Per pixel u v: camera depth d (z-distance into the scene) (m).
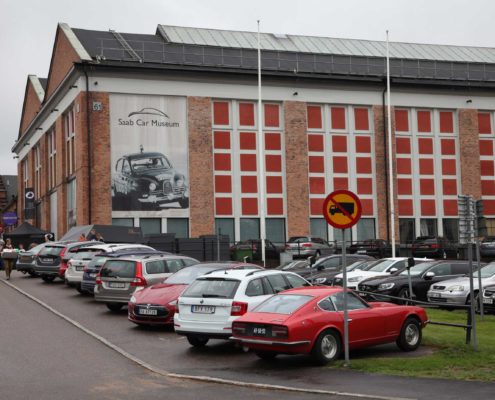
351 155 43.94
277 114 42.81
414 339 13.19
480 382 10.20
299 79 42.56
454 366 11.41
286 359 12.45
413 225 44.91
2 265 34.91
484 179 46.69
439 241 40.59
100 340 14.53
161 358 12.72
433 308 20.28
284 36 50.16
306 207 42.66
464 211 13.23
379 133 44.38
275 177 42.53
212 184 41.16
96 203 38.78
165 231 40.19
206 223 40.81
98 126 39.12
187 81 40.97
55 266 26.20
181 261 19.12
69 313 18.55
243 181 41.88
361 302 12.61
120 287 18.22
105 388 10.09
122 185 39.47
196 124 41.03
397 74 46.38
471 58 52.00
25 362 12.13
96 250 23.25
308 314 11.58
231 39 47.28
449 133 46.16
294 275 14.62
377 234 43.88
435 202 45.44
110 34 45.03
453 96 46.16
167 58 42.16
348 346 11.77
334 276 23.53
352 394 9.45
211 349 13.66
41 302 20.72
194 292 13.58
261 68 42.50
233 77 41.66
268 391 9.85
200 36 46.38
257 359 12.55
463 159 46.03
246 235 41.78
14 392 9.76
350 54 48.66
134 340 14.63
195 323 13.34
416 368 11.23
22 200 63.53
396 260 23.95
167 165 40.44
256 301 13.23
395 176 44.62
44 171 51.41
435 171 45.62
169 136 40.59
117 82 39.66
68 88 42.41
